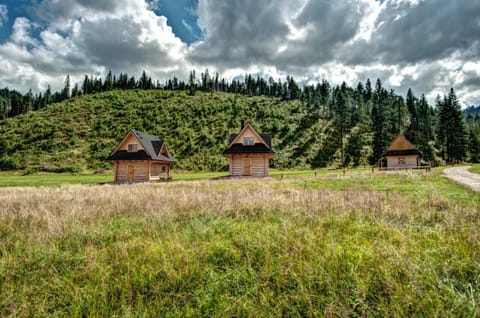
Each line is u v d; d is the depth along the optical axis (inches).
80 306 100.0
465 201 335.0
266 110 3127.5
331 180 764.6
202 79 4906.5
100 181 1135.0
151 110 3154.5
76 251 160.2
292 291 106.6
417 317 90.0
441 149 2207.2
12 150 2092.8
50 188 627.2
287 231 182.2
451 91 2081.7
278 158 2085.4
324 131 2578.7
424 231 187.2
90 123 2706.7
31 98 4229.8
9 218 249.0
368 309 95.2
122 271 127.7
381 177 791.1
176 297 106.1
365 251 142.3
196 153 2164.1
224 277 120.9
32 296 109.8
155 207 288.2
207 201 319.9
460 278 114.1
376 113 2583.7
